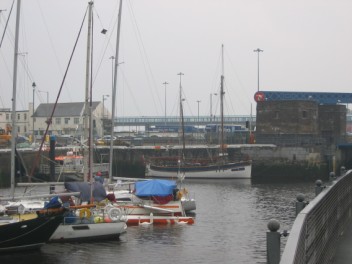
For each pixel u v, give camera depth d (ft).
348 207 67.87
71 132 397.39
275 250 33.86
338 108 299.17
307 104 283.59
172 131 435.53
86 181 111.96
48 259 80.23
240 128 415.85
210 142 309.01
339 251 49.96
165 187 121.90
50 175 181.27
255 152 272.10
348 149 288.30
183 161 268.21
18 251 83.82
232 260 82.02
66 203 95.25
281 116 284.61
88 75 115.03
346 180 65.87
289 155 270.67
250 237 102.17
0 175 200.03
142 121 473.26
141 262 79.71
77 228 92.79
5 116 403.54
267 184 235.20
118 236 96.99
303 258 30.76
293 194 187.52
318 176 271.28
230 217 129.90
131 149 283.38
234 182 247.09
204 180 256.73
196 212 139.64
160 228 111.34
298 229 29.09
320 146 274.57
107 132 390.42
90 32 115.75
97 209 98.27
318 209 39.58
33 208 97.19
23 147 255.29
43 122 407.03
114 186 134.72
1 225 81.10
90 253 84.94
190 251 88.33
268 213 137.49
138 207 119.96
